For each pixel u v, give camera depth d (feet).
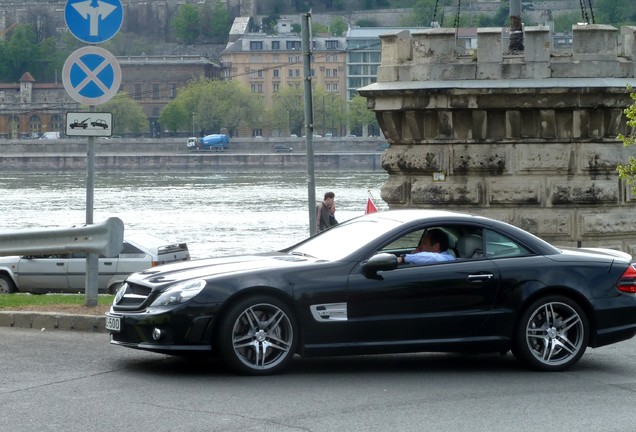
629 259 60.75
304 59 109.29
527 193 100.53
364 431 43.80
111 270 143.74
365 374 56.75
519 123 99.66
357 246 57.62
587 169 100.22
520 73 98.27
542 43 98.07
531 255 58.95
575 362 58.44
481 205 101.55
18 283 145.07
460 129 100.78
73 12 75.77
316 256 58.49
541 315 58.39
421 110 100.83
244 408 47.85
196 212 436.76
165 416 46.06
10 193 593.83
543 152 100.07
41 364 57.52
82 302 79.20
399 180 104.78
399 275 56.80
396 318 56.49
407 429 44.19
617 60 98.84
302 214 424.87
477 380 55.36
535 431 44.04
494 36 98.37
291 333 55.52
